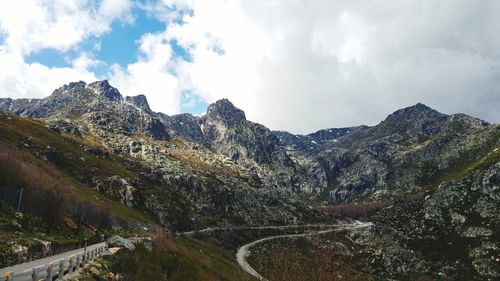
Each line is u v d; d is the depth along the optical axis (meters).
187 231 188.38
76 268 30.97
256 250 172.88
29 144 188.75
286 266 27.48
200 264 67.56
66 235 55.88
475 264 194.88
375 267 183.12
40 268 23.48
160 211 192.25
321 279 25.78
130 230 101.38
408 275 179.25
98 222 82.38
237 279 71.06
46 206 56.03
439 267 196.25
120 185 196.50
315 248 28.75
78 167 198.25
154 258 48.78
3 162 66.75
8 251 33.53
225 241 187.88
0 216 43.81
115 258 40.53
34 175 76.62
